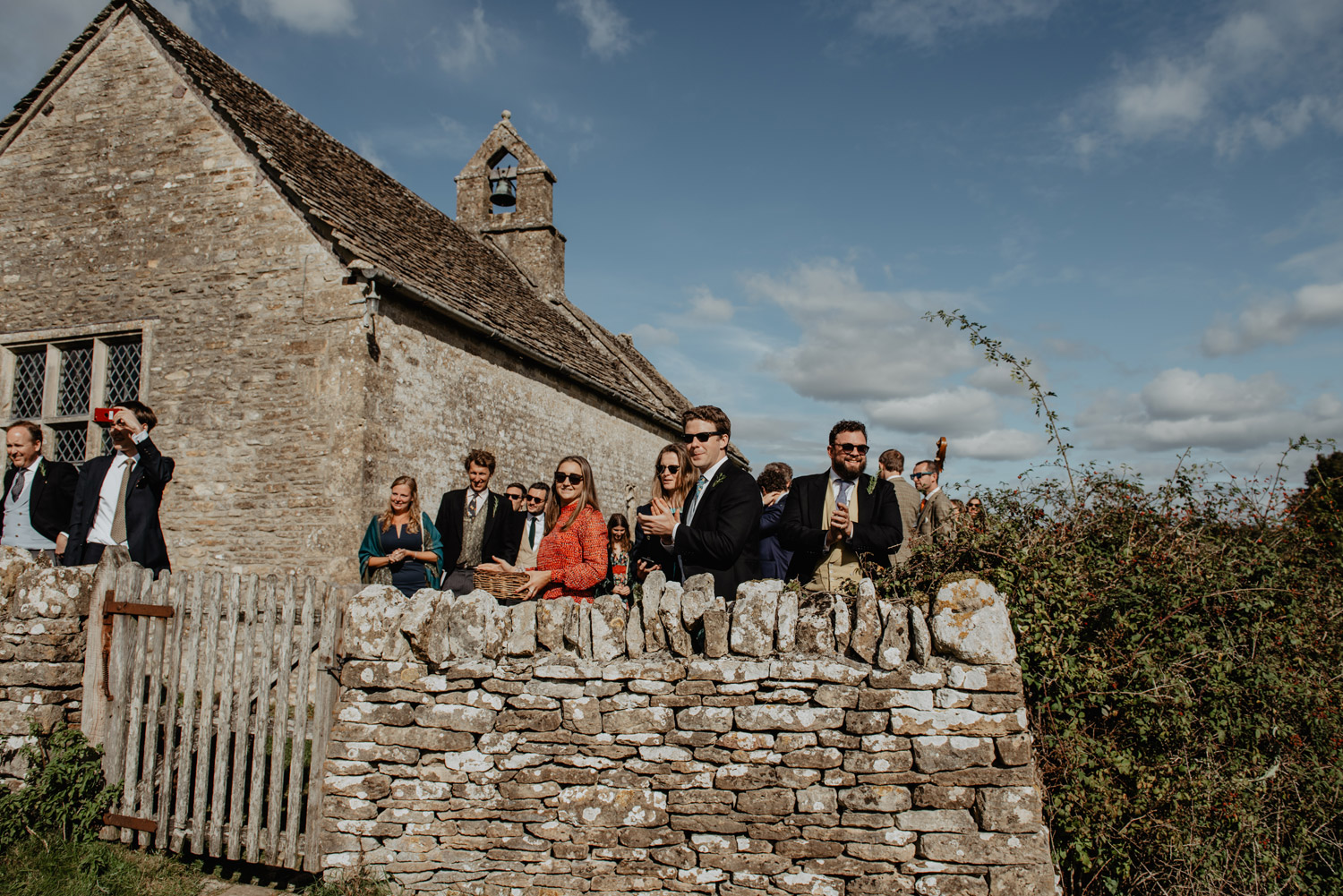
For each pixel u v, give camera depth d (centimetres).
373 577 571
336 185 946
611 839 321
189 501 768
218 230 798
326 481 732
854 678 307
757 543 411
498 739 334
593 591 424
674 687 323
